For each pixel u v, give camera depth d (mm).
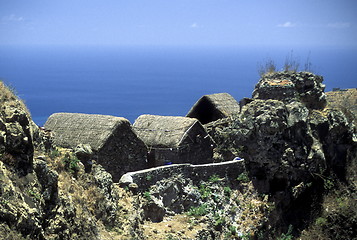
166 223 27922
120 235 23297
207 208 30188
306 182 33719
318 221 33250
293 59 46250
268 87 35781
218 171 32375
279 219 32562
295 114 34000
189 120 34812
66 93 136250
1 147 18391
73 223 20344
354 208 33844
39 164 19578
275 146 33469
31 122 21359
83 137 29516
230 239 29984
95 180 24062
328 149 35375
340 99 50750
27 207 18000
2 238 16641
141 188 28016
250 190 33000
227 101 42969
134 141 30891
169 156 33188
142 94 150500
